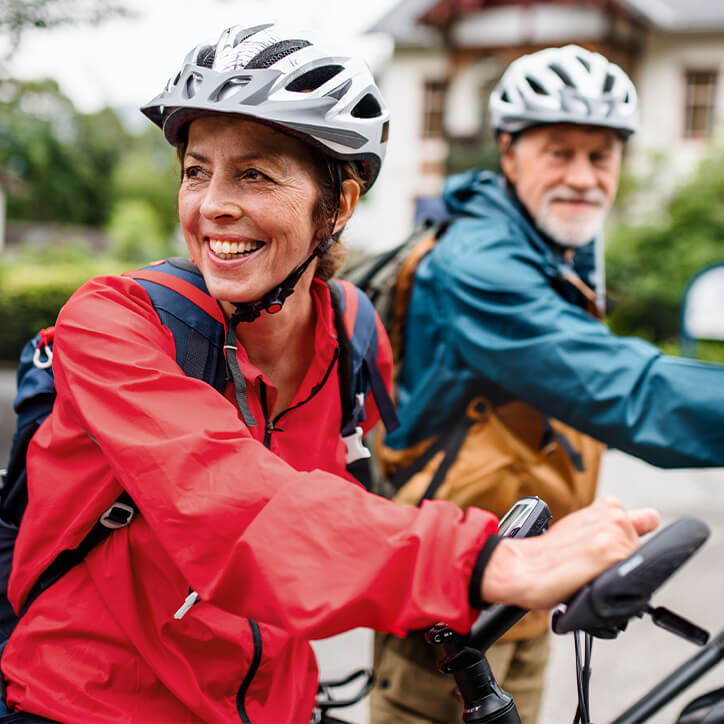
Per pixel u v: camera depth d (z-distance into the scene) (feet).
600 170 7.73
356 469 5.78
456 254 7.20
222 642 4.58
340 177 4.78
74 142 141.69
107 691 4.52
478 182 7.98
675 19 74.95
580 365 6.38
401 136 82.12
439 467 7.34
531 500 4.13
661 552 3.07
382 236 82.94
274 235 4.49
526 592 3.20
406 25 80.74
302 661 5.18
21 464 4.91
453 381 7.25
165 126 4.72
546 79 7.56
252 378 4.69
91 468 4.43
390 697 7.51
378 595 3.38
